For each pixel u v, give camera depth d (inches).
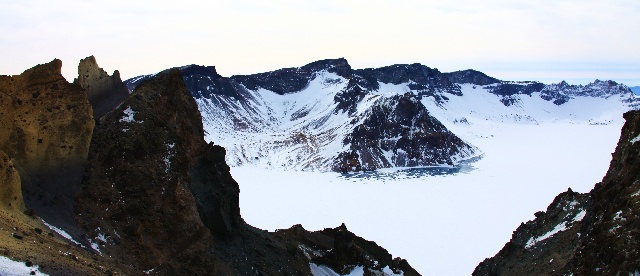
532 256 2536.9
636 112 2199.8
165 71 2257.6
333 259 2871.6
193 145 2217.0
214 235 2159.2
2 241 1088.2
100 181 1766.7
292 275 2448.3
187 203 1893.5
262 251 2417.6
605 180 2186.3
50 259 1132.5
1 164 1405.0
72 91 1800.0
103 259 1449.3
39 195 1612.9
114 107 2149.4
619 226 1694.1
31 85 1722.4
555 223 2736.2
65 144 1743.4
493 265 2876.5
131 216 1722.4
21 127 1660.9
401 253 4539.9
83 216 1648.6
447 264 4229.8
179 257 1734.7
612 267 1595.7
